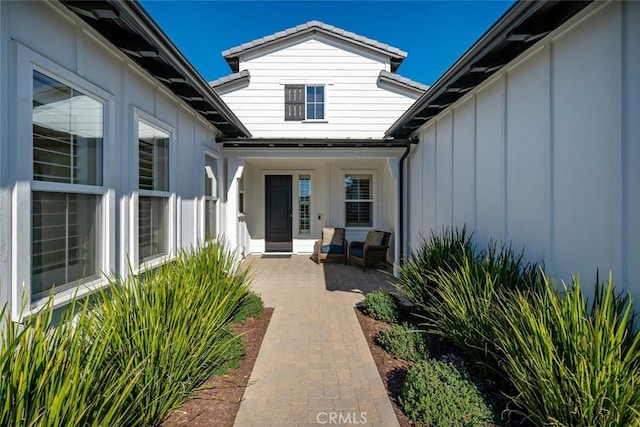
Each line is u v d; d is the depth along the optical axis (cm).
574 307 202
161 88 415
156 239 414
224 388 269
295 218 970
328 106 830
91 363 174
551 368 187
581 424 167
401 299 513
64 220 264
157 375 213
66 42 259
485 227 393
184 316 251
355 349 343
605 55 230
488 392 248
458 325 296
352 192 958
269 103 830
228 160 722
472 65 328
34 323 203
